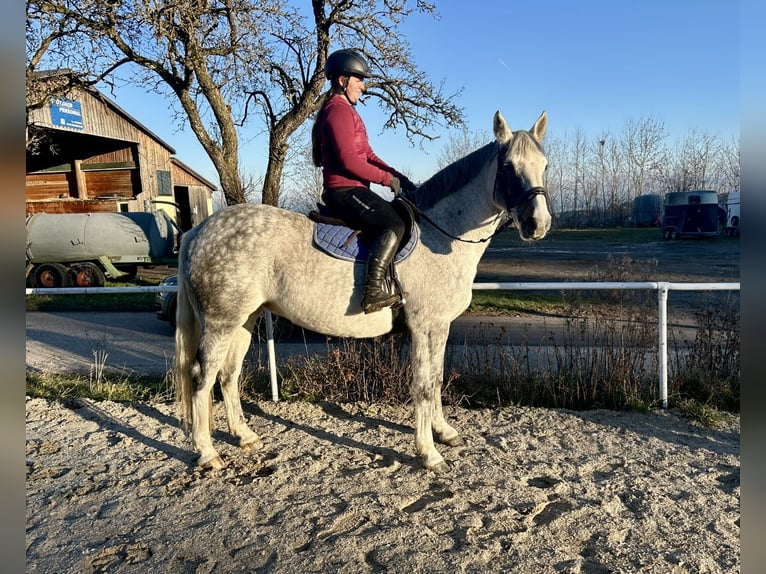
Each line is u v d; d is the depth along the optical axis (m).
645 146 41.81
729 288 4.32
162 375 5.87
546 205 3.10
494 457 3.73
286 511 3.07
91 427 4.36
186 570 2.59
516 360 5.00
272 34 8.12
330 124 3.33
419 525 2.90
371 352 4.96
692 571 2.51
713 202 24.66
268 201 9.30
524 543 2.75
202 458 3.63
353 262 3.41
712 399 4.60
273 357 4.83
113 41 7.67
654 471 3.50
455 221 3.51
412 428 4.26
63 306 11.10
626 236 28.75
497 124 3.28
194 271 3.50
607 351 4.87
